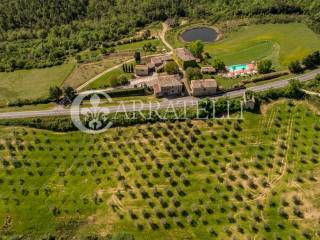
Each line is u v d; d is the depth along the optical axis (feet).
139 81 591.37
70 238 382.63
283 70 588.91
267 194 403.13
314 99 507.71
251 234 366.84
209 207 394.73
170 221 385.91
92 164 456.04
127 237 364.17
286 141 463.01
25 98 573.33
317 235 360.48
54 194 424.87
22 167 458.50
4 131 508.94
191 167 439.63
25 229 393.91
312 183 410.72
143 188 420.36
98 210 403.95
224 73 596.70
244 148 458.09
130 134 491.72
